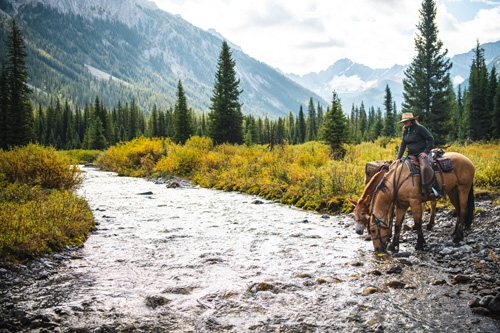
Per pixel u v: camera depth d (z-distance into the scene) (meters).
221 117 44.22
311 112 126.94
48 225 7.87
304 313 4.77
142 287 5.65
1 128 41.59
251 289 5.53
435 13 34.25
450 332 4.22
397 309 4.84
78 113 114.94
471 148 23.86
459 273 6.15
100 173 29.17
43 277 5.94
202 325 4.45
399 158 7.77
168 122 105.12
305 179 15.18
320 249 7.81
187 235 9.09
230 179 19.36
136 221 10.73
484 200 10.41
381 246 7.43
